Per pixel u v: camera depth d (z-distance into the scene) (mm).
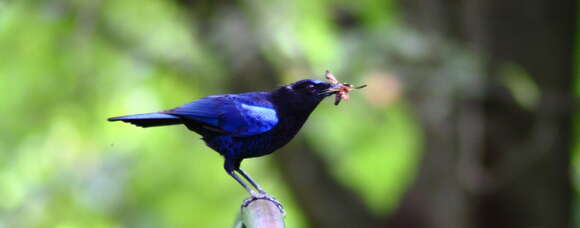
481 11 13703
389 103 12562
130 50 14219
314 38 13781
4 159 14812
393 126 15133
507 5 13805
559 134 14297
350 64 12625
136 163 15461
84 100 14562
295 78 13242
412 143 15023
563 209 14508
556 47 14188
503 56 13789
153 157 15414
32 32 14188
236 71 13531
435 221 14383
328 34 13938
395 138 15250
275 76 13414
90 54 14250
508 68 13758
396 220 14648
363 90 12680
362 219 14562
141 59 14289
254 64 13398
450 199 14109
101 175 15352
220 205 15594
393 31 12844
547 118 14031
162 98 15023
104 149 15219
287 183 14648
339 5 15078
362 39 12812
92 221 15594
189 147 15406
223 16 13438
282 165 14453
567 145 14508
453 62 12859
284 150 14250
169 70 14266
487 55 13586
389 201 15617
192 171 15477
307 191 14383
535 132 13891
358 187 15836
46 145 14992
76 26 13914
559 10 14211
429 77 12711
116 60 14484
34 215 15328
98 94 14594
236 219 5875
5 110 14641
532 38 13977
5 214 15297
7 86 14539
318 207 14383
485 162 13922
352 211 14531
